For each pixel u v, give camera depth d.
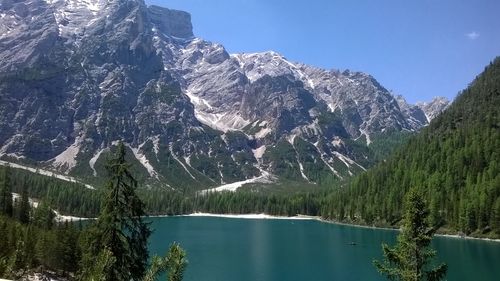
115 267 33.62
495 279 117.19
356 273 132.38
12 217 170.50
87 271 28.05
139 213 35.94
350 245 195.00
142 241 36.09
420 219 43.66
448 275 122.50
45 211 175.00
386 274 44.19
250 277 126.50
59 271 119.88
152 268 30.30
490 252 164.25
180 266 30.23
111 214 34.66
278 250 180.88
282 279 124.00
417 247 43.09
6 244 89.00
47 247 116.19
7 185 187.00
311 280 123.00
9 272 41.31
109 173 35.81
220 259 157.38
